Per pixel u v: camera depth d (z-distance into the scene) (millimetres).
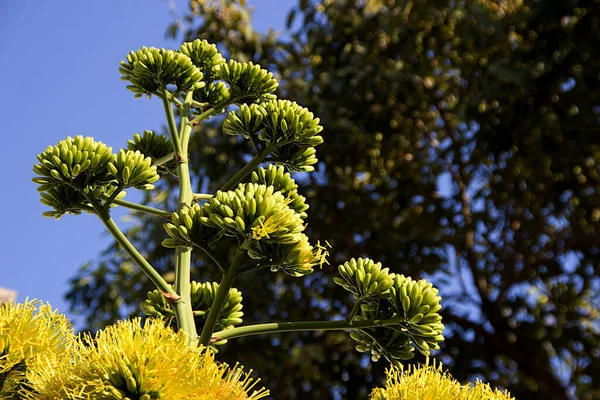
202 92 1789
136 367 953
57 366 1034
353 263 1344
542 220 5641
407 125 5898
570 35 4543
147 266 1266
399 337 1348
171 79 1599
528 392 5473
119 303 6020
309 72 5855
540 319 5516
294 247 1224
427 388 1084
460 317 5625
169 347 983
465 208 5781
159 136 1759
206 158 5547
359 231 5688
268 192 1232
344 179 5809
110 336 1025
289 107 1542
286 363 5320
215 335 1228
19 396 1070
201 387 958
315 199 5641
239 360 5293
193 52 1788
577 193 5406
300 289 5602
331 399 5359
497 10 5422
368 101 5508
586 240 5488
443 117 5797
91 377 968
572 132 4949
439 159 5992
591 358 5238
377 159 5953
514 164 5426
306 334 5441
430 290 1304
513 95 4867
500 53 5383
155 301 1549
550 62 4539
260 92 1742
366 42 5719
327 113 5113
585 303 5812
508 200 5602
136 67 1582
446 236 5840
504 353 5523
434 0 5172
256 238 1168
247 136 1573
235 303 1618
